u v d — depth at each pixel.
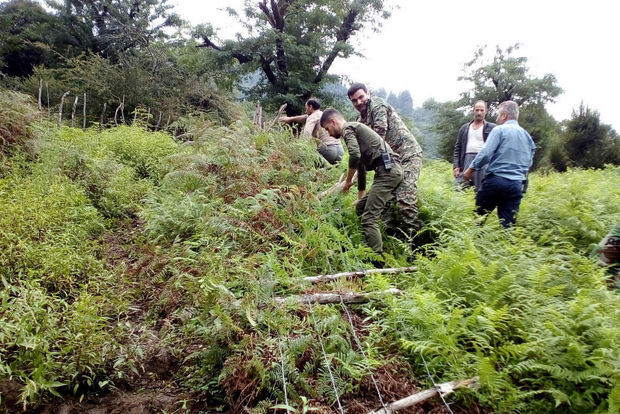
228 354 2.73
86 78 17.53
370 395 2.49
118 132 8.34
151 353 2.97
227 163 5.00
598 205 5.48
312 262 4.02
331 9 21.77
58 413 2.42
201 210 4.36
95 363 2.59
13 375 2.44
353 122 4.49
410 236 4.69
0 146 5.82
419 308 2.86
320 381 2.52
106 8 31.84
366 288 3.54
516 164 4.80
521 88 27.81
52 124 8.34
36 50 29.69
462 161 6.93
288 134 6.20
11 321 2.42
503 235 4.30
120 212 5.50
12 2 33.78
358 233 4.70
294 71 22.39
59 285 3.39
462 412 2.37
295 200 4.62
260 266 3.41
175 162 5.18
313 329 2.89
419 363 2.70
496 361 2.55
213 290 2.80
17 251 3.40
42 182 4.91
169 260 3.61
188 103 19.88
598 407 2.22
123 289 3.62
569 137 17.45
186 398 2.62
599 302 2.81
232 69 22.36
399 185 4.55
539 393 2.41
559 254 3.94
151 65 20.83
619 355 2.28
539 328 2.63
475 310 2.75
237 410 2.46
